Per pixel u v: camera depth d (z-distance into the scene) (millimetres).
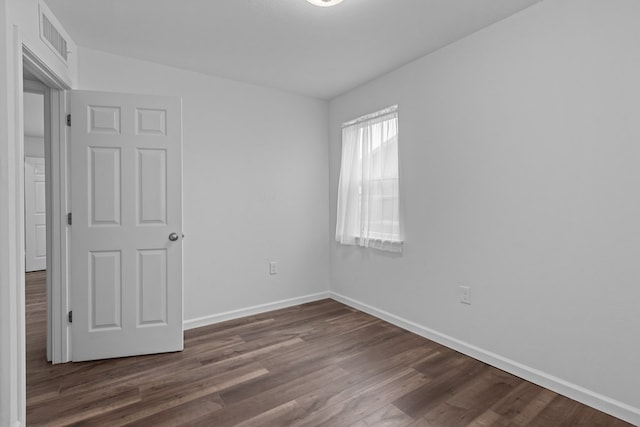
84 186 2393
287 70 3062
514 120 2186
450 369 2289
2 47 1526
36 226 5777
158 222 2547
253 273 3434
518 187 2174
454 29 2369
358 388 2059
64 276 2375
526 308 2152
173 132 2568
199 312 3119
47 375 2217
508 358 2252
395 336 2850
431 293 2766
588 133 1860
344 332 2943
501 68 2252
